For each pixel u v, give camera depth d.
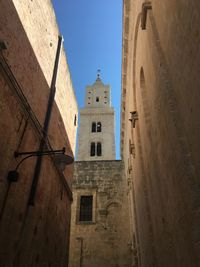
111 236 23.19
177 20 4.61
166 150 5.80
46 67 10.41
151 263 9.48
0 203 6.15
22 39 7.99
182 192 4.50
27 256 7.38
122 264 21.73
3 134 6.38
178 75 4.75
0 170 6.21
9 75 6.70
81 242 23.02
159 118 6.48
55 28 12.10
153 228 8.98
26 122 7.77
